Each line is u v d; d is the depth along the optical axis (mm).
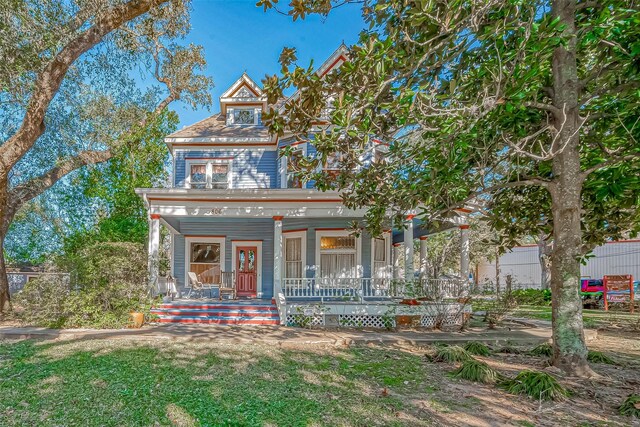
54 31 9508
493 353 7637
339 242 13656
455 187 6898
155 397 4672
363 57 4973
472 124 5473
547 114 6086
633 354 7590
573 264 6004
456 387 5301
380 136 6188
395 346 8188
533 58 4660
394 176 8047
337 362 6660
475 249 28688
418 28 5145
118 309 9789
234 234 14633
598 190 6027
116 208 18984
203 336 8469
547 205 8180
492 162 6762
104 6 9406
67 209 18469
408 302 10773
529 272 28438
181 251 14539
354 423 4020
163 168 20578
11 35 8750
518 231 8461
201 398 4668
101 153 14117
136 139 17594
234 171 14852
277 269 11391
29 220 17891
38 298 9531
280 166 14148
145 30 12492
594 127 6551
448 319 11133
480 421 4125
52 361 6270
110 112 14016
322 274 13562
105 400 4551
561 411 4430
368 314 10773
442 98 4801
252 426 3906
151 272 11047
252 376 5660
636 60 4953
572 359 5902
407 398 4828
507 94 4688
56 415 4121
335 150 6332
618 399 4824
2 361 6254
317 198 11461
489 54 5590
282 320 10750
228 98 15914
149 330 9164
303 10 5398
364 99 5047
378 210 8102
